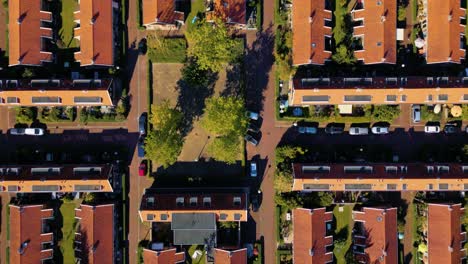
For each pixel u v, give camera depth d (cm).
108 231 8806
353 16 8962
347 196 9169
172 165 9219
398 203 9175
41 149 9175
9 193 9175
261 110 9169
